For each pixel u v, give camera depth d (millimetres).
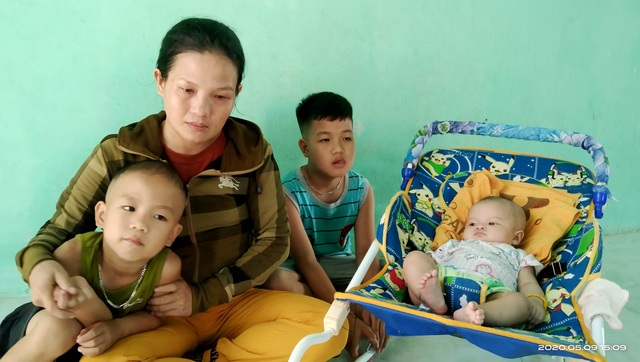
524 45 2135
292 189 1743
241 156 1405
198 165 1389
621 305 1305
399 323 1229
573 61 2207
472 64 2104
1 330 1225
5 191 1787
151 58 1767
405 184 1643
